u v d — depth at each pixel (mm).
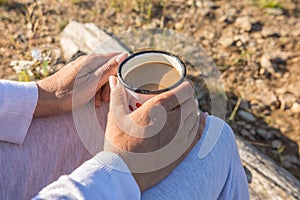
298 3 4000
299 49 3588
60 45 3416
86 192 1120
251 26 3742
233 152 1545
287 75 3408
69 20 3689
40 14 3711
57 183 1149
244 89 3328
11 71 3227
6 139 1373
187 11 3877
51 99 1424
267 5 3936
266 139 3053
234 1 3984
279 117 3174
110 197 1136
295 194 2451
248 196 1746
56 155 1399
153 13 3846
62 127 1428
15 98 1374
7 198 1339
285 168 2900
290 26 3779
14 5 3773
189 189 1306
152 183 1271
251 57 3521
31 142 1390
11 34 3533
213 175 1393
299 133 3080
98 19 3738
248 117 3154
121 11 3822
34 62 2963
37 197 1128
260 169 2564
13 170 1353
